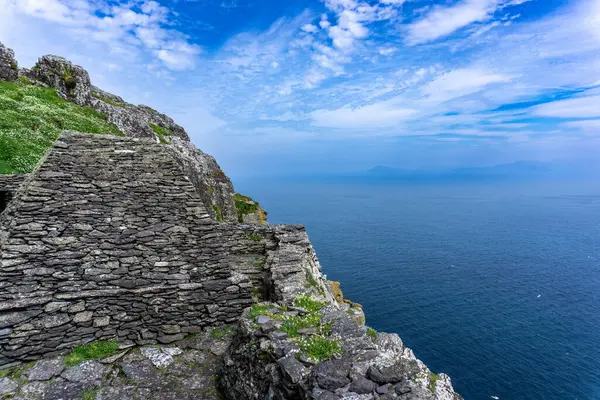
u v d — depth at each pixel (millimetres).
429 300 96062
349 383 6707
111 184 12750
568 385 60156
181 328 12312
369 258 148125
